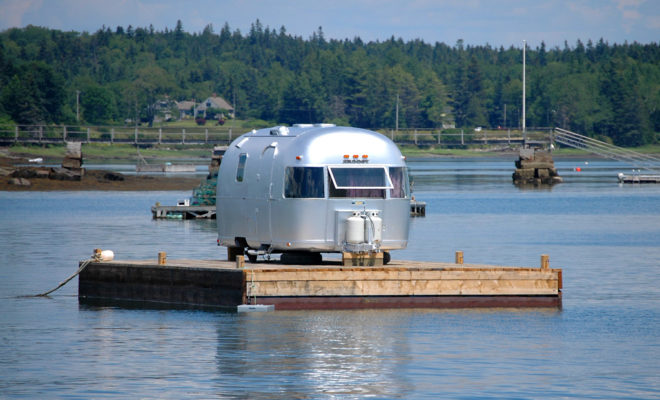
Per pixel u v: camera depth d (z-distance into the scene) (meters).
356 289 94.44
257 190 101.31
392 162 100.44
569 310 96.12
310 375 69.56
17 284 116.50
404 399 63.50
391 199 99.69
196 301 96.00
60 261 142.00
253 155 103.19
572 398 63.78
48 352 77.19
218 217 108.19
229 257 108.00
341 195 97.75
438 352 76.62
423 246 170.25
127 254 151.25
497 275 97.56
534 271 98.50
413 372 70.44
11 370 71.25
